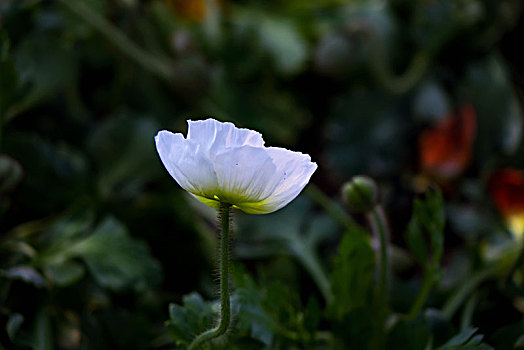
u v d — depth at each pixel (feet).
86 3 3.73
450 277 3.15
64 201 3.13
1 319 2.80
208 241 3.28
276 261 3.25
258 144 2.39
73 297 2.96
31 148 3.10
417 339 2.67
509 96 3.75
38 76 3.20
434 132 3.71
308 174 2.38
